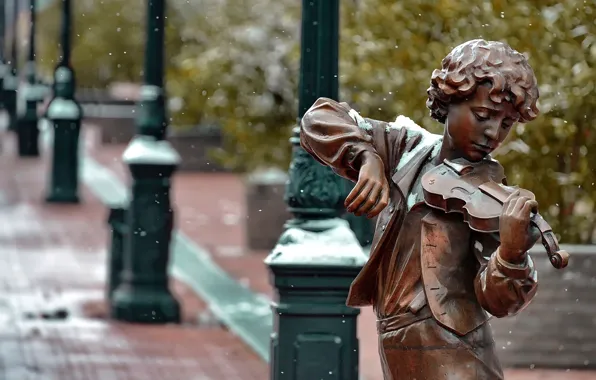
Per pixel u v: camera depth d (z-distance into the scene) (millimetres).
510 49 7891
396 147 8523
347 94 22875
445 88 7898
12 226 36750
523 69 7820
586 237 19250
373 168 8047
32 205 41594
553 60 18234
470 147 7992
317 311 13609
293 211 13891
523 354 17969
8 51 77188
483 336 8141
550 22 18188
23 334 21812
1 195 43875
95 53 68062
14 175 49688
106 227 37031
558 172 18703
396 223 8281
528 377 17281
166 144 23625
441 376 8055
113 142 62844
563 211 18938
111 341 21375
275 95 29609
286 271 13570
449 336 8070
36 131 56125
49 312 23812
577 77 17938
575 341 17922
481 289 7793
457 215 8117
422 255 8125
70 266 30047
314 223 13797
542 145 18391
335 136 8242
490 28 18969
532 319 17938
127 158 23453
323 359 13648
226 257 31109
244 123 29734
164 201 23547
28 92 56062
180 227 36188
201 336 21984
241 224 36969
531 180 18531
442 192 8000
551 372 17734
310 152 8398
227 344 21219
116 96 72688
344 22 22359
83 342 21234
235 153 32375
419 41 20375
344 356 13672
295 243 13664
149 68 23469
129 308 23312
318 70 13930
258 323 23141
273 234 32000
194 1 43625
